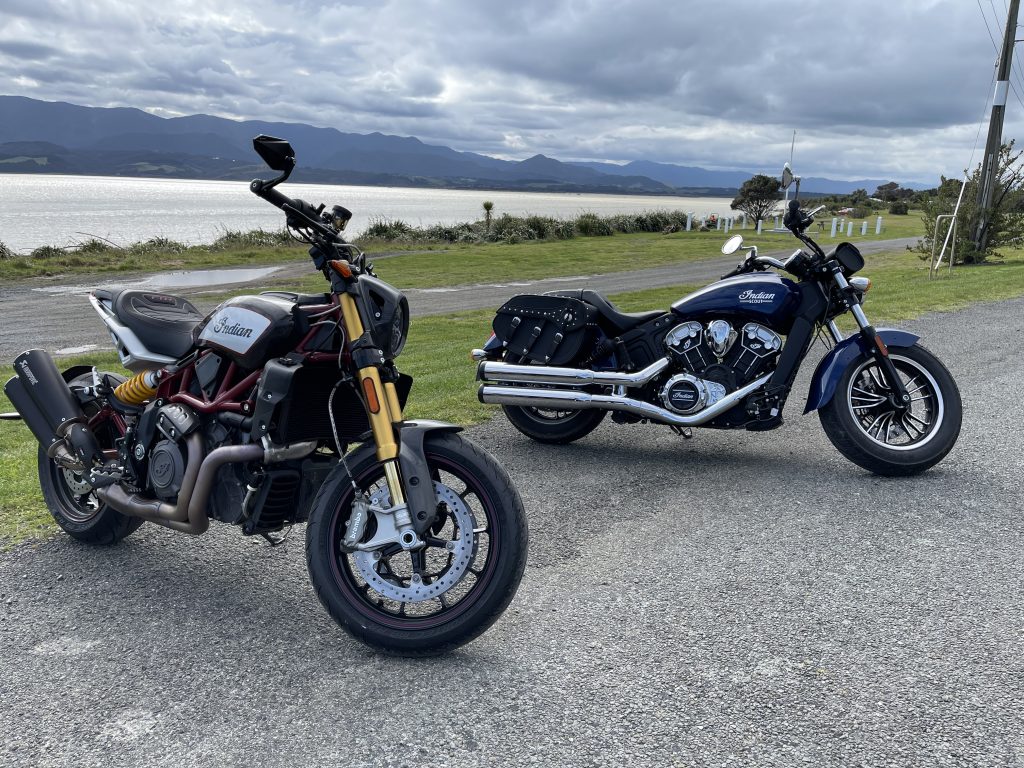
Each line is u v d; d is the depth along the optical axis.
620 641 3.26
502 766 2.51
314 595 3.75
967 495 4.86
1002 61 22.09
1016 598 3.56
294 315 3.33
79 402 4.38
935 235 19.75
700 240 41.38
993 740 2.59
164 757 2.58
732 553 4.09
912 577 3.79
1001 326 10.67
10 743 2.66
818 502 4.80
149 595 3.73
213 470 3.39
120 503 3.79
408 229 43.25
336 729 2.71
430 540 3.18
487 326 14.03
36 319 15.77
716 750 2.56
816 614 3.45
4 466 5.69
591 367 5.75
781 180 5.39
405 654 3.13
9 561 4.11
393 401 3.23
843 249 5.19
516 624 3.41
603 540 4.29
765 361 5.37
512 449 6.03
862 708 2.78
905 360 5.26
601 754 2.56
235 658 3.18
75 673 3.08
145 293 4.20
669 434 6.44
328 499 3.22
